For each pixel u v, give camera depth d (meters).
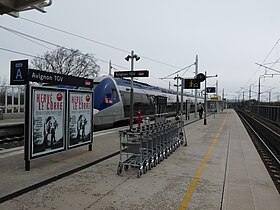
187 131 18.38
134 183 6.14
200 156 9.51
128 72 15.52
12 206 4.71
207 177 6.80
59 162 7.93
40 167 7.30
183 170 7.44
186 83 29.34
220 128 21.16
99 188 5.74
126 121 22.86
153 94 28.97
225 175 7.05
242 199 5.32
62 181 6.18
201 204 4.99
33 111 7.07
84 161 8.11
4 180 6.11
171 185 6.05
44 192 5.43
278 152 12.41
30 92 6.97
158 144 8.43
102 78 19.44
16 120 21.78
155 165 7.91
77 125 8.91
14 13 7.15
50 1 7.03
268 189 6.06
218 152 10.41
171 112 37.12
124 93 21.84
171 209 4.73
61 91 8.11
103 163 8.03
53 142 7.80
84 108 9.30
